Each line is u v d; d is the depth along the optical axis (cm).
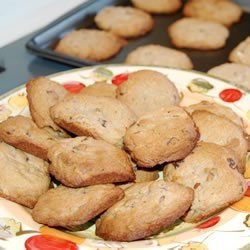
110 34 84
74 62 74
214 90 61
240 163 53
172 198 47
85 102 54
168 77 63
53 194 50
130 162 51
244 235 47
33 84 57
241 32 88
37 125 55
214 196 49
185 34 84
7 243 46
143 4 92
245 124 57
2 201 50
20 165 52
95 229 49
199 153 52
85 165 49
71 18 85
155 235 48
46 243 46
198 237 47
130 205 48
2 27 83
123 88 58
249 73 76
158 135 51
